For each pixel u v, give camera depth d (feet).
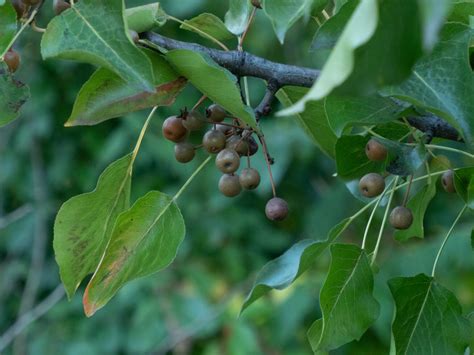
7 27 2.00
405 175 2.06
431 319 2.14
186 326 4.92
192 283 5.20
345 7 1.88
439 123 2.14
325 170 5.62
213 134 2.20
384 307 4.34
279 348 4.89
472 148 1.93
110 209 2.19
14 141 5.86
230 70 2.15
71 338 5.15
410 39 1.62
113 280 2.13
